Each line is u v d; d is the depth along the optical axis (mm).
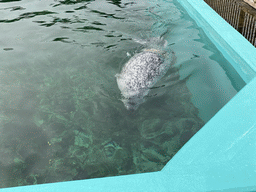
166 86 3004
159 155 2189
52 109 2740
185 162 1643
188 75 3191
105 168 2070
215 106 2719
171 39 4156
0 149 2236
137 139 2367
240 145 1716
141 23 4754
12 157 2164
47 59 3650
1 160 2131
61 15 5062
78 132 2451
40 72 3365
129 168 2066
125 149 2258
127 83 2941
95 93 2975
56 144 2311
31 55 3738
